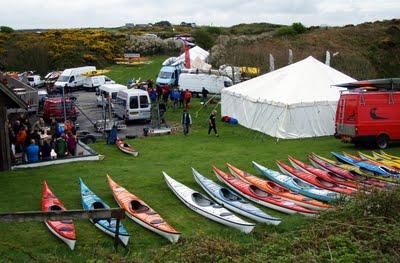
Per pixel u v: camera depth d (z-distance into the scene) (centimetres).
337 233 1471
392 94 2888
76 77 5991
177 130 3634
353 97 2869
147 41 8912
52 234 1662
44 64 7238
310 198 2011
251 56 5978
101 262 1322
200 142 3212
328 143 3094
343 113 2934
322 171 2375
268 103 3403
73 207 1939
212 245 1416
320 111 3306
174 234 1598
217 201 2036
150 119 3988
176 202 2020
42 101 4425
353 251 1327
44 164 2586
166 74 5619
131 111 3897
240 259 1316
